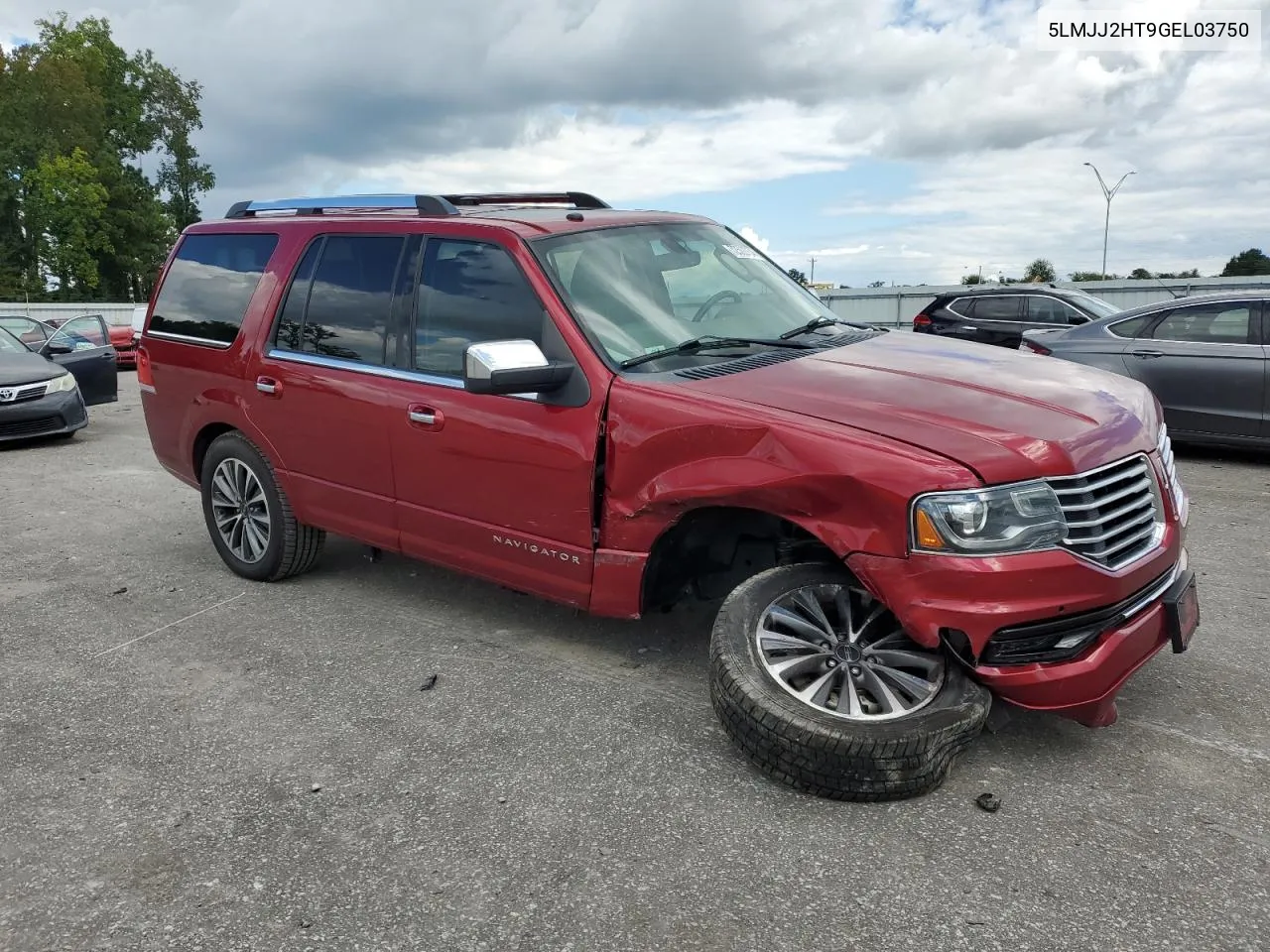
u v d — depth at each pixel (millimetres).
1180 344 8414
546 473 3646
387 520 4379
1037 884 2562
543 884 2629
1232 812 2867
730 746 3348
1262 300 8141
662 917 2477
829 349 3805
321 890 2641
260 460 5016
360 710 3721
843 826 2848
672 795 3045
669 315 3920
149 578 5473
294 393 4648
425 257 4215
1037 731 3385
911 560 2797
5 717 3738
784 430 3027
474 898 2578
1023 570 2738
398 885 2648
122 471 8805
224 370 5051
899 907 2484
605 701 3723
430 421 4008
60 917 2557
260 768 3303
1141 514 3096
